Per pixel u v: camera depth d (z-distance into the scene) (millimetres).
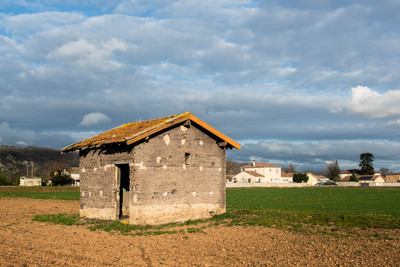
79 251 11992
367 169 126375
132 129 18906
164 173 17672
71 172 100062
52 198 39188
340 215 18703
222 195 20172
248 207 28016
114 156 18188
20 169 128625
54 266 10047
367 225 16297
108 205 18484
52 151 160375
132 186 16734
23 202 33250
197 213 18859
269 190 61750
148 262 10609
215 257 11273
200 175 19172
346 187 75188
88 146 19344
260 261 10812
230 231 15727
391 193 50844
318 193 51031
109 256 11297
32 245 12953
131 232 15359
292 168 170000
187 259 10984
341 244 13031
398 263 10430
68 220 19406
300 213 19812
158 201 17328
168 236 14609
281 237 14422
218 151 20203
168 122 17484
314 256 11398
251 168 124562
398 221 16875
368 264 10398
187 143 18750
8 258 10836
